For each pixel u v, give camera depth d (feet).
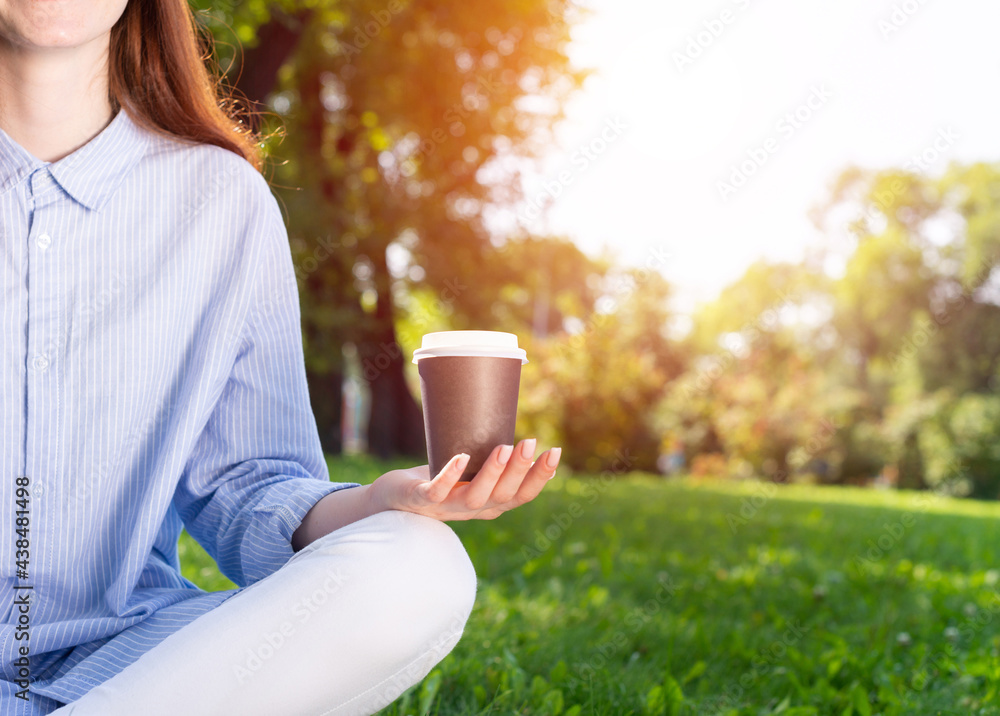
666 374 61.31
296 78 32.40
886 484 73.67
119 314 3.74
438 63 31.45
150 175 3.98
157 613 3.76
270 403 4.34
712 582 12.30
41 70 3.75
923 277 83.51
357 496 3.76
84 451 3.64
